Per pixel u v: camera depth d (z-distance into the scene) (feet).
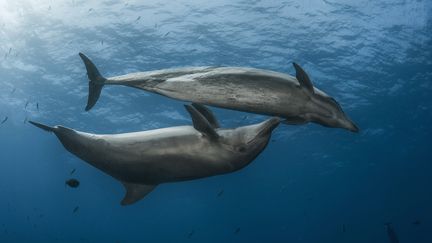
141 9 67.56
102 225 221.25
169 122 95.25
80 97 89.71
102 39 72.59
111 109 92.32
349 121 10.18
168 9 67.21
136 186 10.87
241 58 73.51
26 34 74.69
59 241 242.17
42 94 91.30
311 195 166.81
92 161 10.59
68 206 191.72
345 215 200.34
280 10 68.03
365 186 159.74
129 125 97.40
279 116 9.87
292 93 9.70
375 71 83.20
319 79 82.07
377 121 103.71
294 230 223.92
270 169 135.85
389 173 145.79
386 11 72.18
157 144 10.18
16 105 99.60
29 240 248.52
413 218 206.80
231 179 143.13
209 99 9.73
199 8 67.00
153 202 170.71
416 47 80.43
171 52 72.90
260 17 68.44
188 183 143.74
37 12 70.64
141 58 74.54
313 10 68.95
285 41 71.87
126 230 231.50
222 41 70.95
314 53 75.05
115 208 185.88
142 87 10.47
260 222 210.79
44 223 224.33
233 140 10.00
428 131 113.60
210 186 150.00
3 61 82.58
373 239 207.72
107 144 10.40
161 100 87.40
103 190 161.99
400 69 84.69
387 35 76.23
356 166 135.23
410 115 103.24
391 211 195.83
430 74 88.22
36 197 185.68
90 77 12.03
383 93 90.74
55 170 147.54
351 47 76.18
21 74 85.92
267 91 9.61
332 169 137.18
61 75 83.41
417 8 72.95
